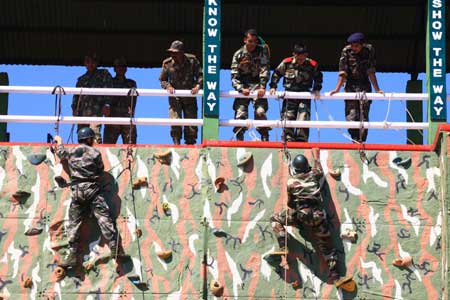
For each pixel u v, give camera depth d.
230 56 33.94
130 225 25.34
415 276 25.11
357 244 25.28
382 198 25.53
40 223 25.39
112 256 25.09
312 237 25.22
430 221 25.39
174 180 25.61
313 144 25.77
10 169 25.66
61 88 26.66
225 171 25.59
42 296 25.00
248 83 27.42
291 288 25.00
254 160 25.64
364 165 25.69
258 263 25.11
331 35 33.59
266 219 25.34
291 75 27.67
